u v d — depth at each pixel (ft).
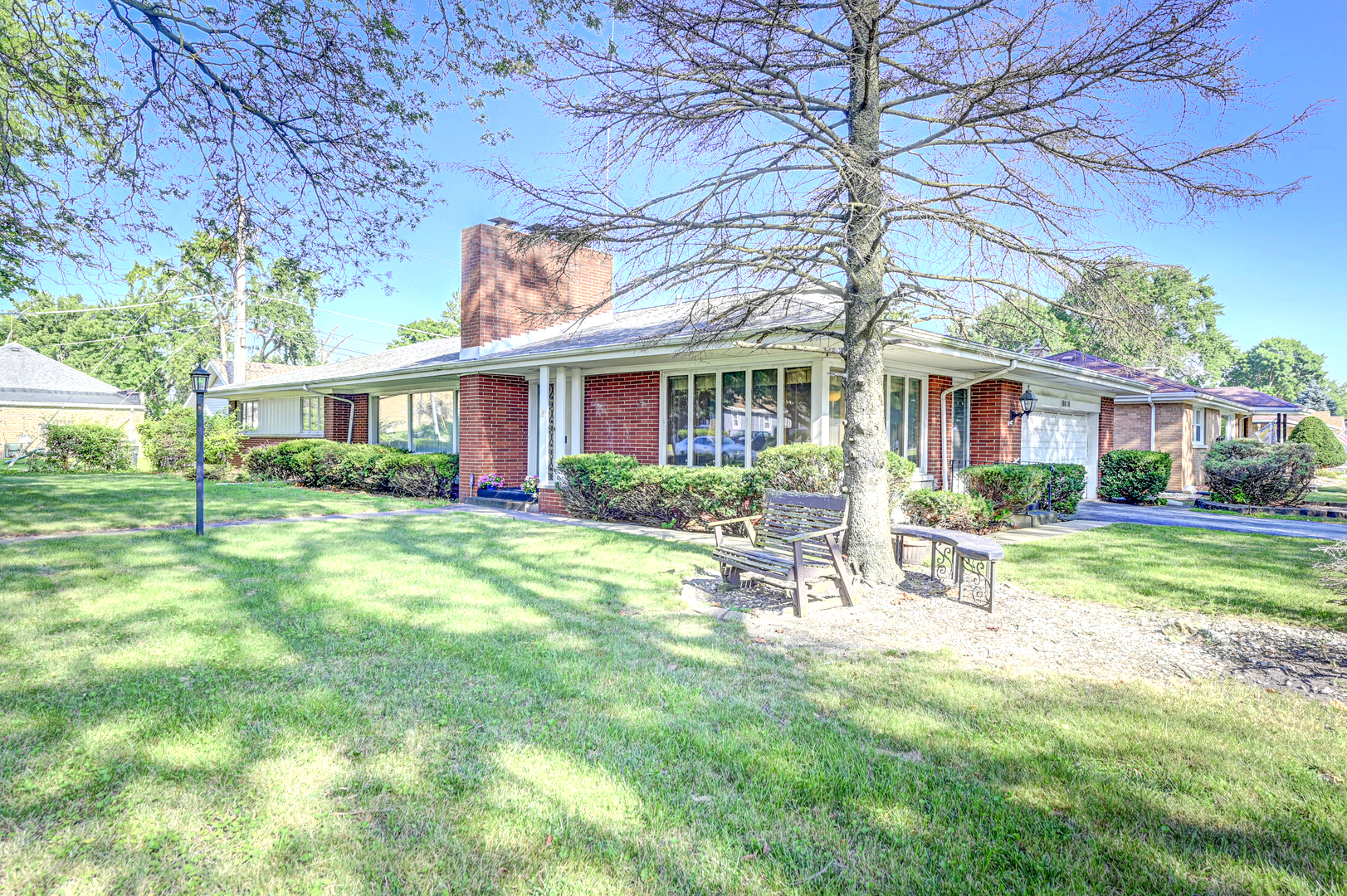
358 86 23.07
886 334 23.21
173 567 23.15
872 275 21.44
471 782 9.18
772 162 21.72
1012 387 44.96
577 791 9.04
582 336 46.68
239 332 87.15
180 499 45.29
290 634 15.62
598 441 46.26
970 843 8.03
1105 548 30.19
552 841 7.97
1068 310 20.84
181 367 134.92
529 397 49.70
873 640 16.12
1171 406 66.18
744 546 28.25
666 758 9.95
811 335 27.89
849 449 22.09
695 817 8.50
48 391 103.65
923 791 9.09
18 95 24.79
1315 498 57.52
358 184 25.49
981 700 12.21
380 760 9.76
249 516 38.34
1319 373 229.86
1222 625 17.67
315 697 11.92
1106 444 61.77
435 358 55.21
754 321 28.71
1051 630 17.15
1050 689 12.85
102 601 18.33
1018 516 37.32
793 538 18.01
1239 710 11.90
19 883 7.06
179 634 15.48
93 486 53.78
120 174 23.81
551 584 21.39
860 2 18.67
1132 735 10.81
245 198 25.21
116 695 11.86
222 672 13.11
